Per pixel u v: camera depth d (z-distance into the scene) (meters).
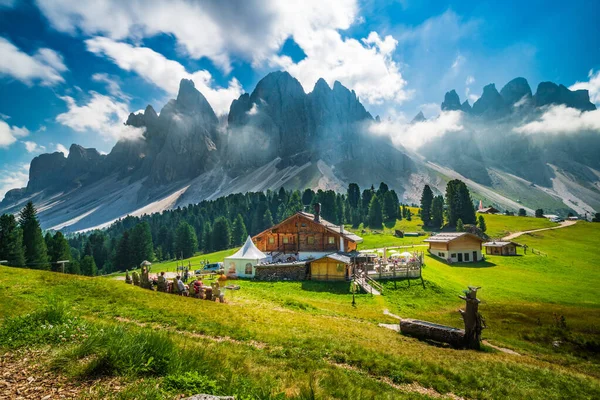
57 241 103.81
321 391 9.09
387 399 9.72
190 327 16.25
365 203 198.00
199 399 5.82
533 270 72.88
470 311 20.72
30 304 16.55
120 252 122.75
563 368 18.61
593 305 44.66
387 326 25.92
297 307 29.61
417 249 91.00
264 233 69.38
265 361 11.63
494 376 14.16
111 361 7.42
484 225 129.38
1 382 6.46
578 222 143.38
